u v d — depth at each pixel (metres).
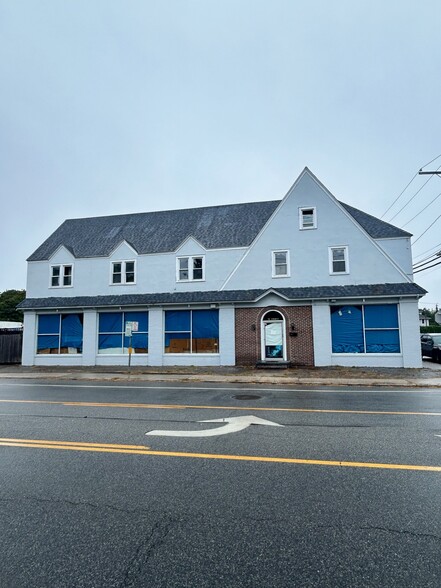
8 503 4.07
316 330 19.38
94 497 4.20
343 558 3.04
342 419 7.88
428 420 7.76
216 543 3.27
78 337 22.80
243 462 5.28
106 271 23.78
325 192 20.78
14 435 6.74
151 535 3.40
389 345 18.88
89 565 2.99
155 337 21.48
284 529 3.49
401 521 3.62
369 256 19.86
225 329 20.53
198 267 22.75
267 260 21.03
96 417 8.20
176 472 4.91
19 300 56.47
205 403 9.91
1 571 2.93
